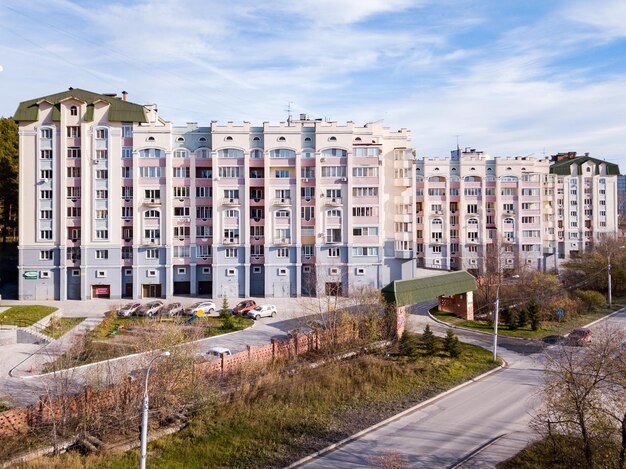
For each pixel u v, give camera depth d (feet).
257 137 208.03
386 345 132.98
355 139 213.87
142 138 201.67
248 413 91.91
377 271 209.26
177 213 205.26
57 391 85.05
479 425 88.99
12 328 132.36
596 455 67.87
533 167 283.38
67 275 199.52
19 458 73.26
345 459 77.25
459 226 280.31
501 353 135.23
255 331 147.84
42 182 197.16
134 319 158.20
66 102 197.57
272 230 206.69
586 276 231.30
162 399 89.04
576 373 70.74
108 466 73.26
